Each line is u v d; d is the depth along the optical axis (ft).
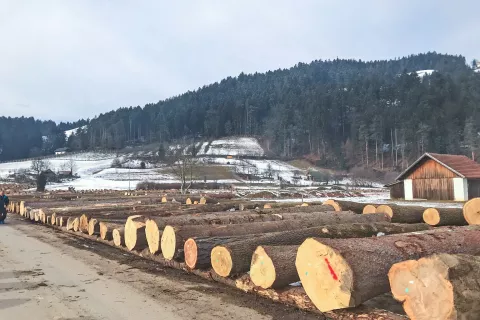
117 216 40.75
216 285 21.13
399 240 16.76
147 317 16.61
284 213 33.58
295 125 414.41
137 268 26.05
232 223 29.43
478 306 11.07
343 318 14.42
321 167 315.78
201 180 223.10
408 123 304.30
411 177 114.21
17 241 39.99
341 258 13.79
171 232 24.70
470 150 248.11
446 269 10.73
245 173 263.29
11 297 19.89
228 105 520.01
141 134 554.87
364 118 347.36
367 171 281.74
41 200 80.07
